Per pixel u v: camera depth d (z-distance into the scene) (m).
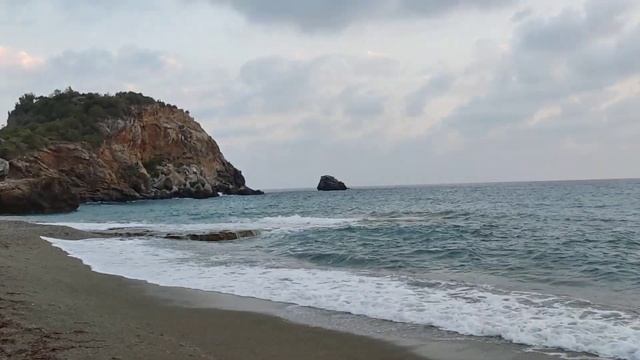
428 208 46.91
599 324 8.28
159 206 64.31
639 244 18.88
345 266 15.51
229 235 24.22
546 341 7.61
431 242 20.55
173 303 10.58
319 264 16.11
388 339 7.95
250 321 9.09
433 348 7.49
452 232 23.64
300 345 7.70
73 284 12.41
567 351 7.21
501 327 8.34
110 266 15.70
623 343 7.30
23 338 7.23
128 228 29.89
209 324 8.88
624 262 14.73
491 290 11.23
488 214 35.91
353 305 10.12
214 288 12.15
